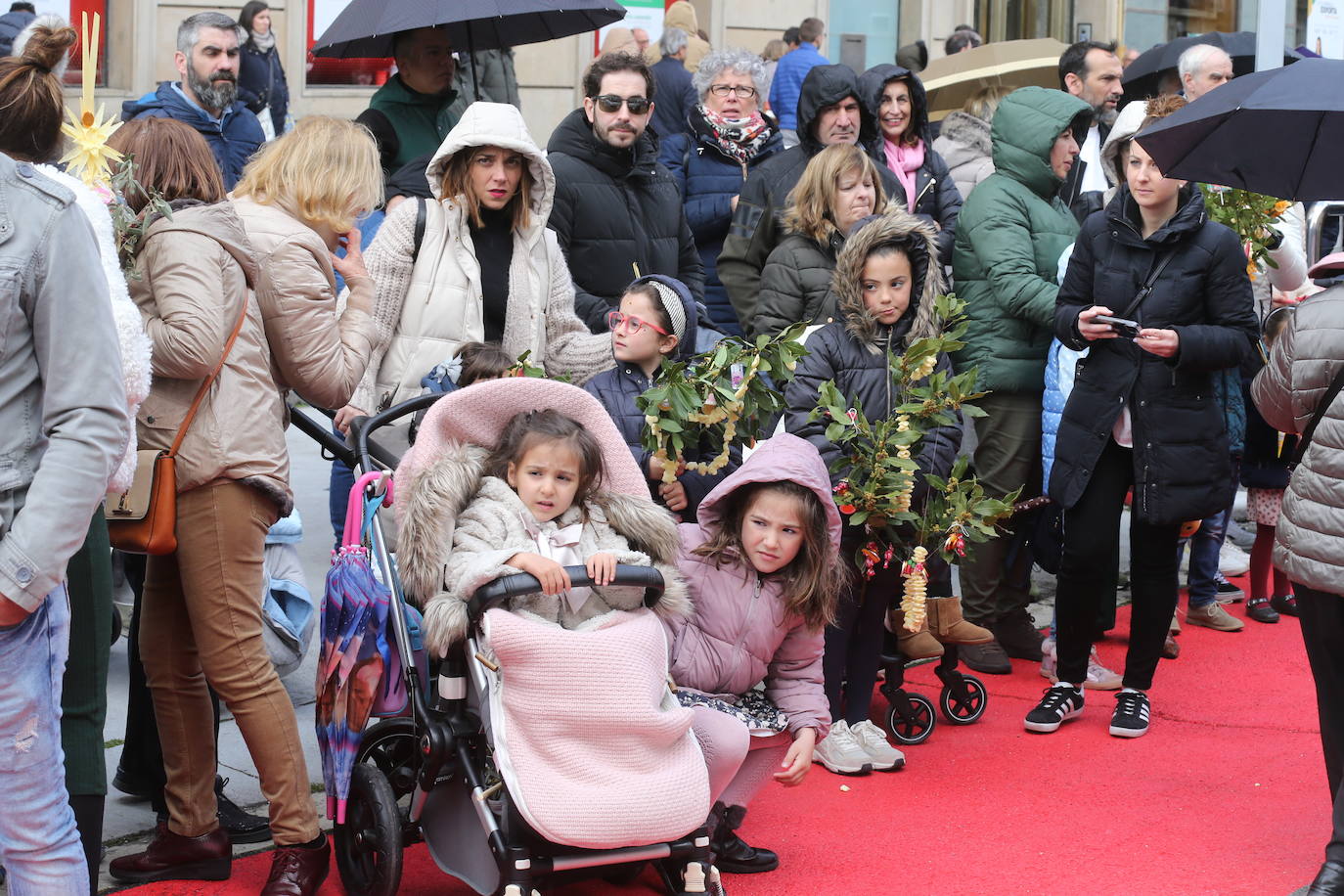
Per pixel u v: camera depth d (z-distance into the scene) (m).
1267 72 4.85
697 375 4.56
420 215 5.05
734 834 4.21
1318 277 4.32
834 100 6.41
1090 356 5.50
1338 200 4.88
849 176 5.75
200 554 3.83
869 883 4.15
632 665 3.58
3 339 2.82
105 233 3.23
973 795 4.84
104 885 4.01
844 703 5.17
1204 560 6.87
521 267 5.17
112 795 4.62
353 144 4.18
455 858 3.88
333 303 4.13
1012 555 6.32
